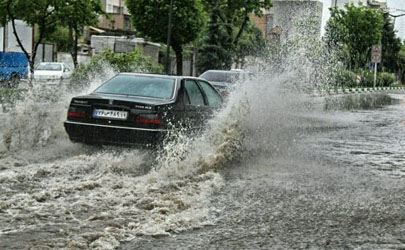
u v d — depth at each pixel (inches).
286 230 243.1
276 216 265.4
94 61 961.5
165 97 389.4
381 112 1029.8
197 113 409.1
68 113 384.2
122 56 1036.5
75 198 274.4
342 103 1250.6
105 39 2158.0
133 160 362.6
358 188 334.3
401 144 552.7
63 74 1357.0
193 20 1517.0
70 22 1357.0
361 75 2341.3
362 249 220.7
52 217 242.5
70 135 381.4
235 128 413.4
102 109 374.3
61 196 277.4
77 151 396.5
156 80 405.7
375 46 2293.3
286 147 480.7
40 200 268.1
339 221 260.7
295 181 347.6
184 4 1504.7
